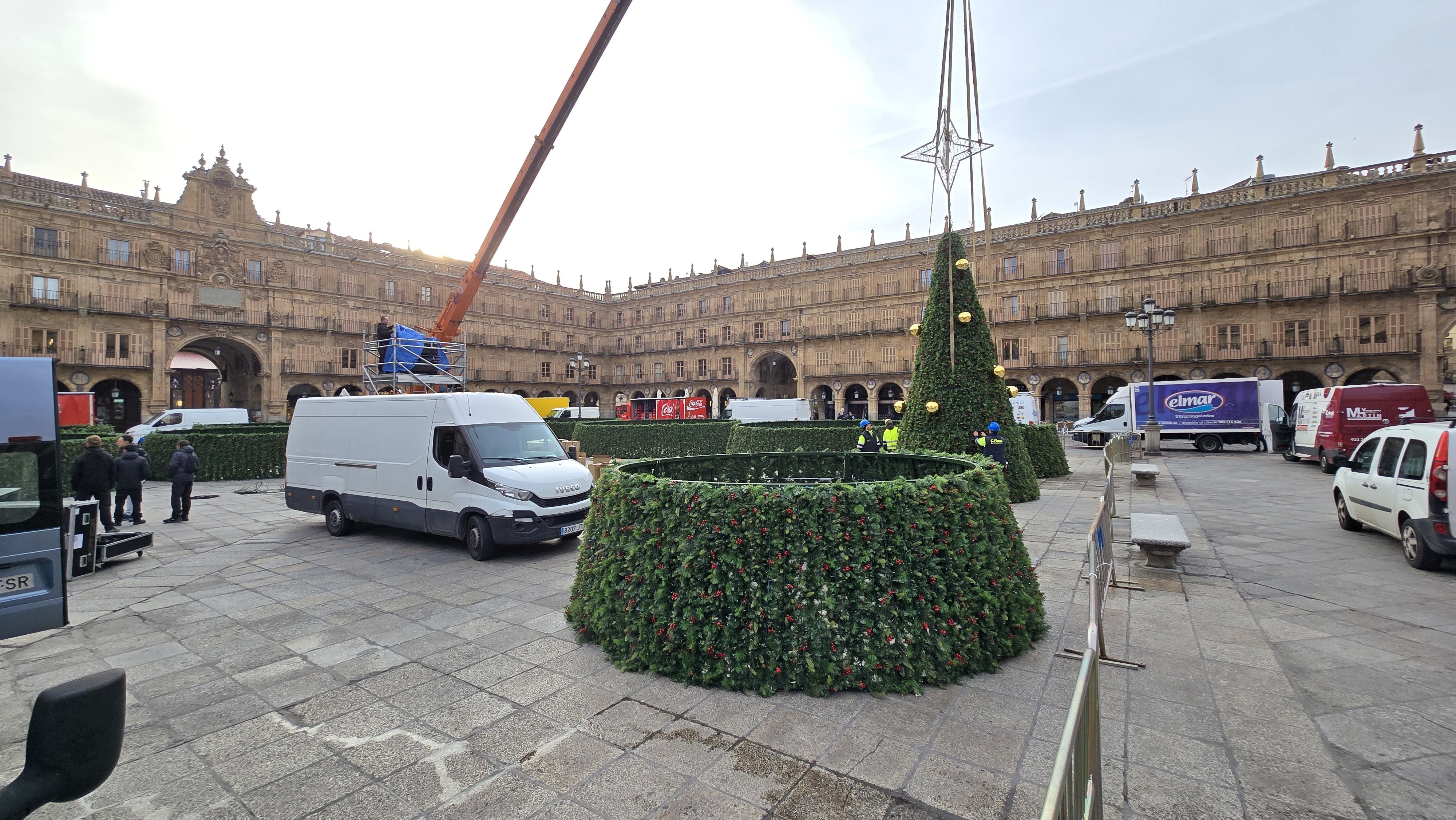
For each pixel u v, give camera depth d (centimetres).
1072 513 1020
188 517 1152
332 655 480
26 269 3534
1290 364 3478
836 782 292
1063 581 625
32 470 421
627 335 6612
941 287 1202
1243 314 3622
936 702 369
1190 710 359
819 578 389
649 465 577
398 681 429
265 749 344
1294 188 3491
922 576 396
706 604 405
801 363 5322
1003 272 4422
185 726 371
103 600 635
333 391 4766
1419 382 3158
